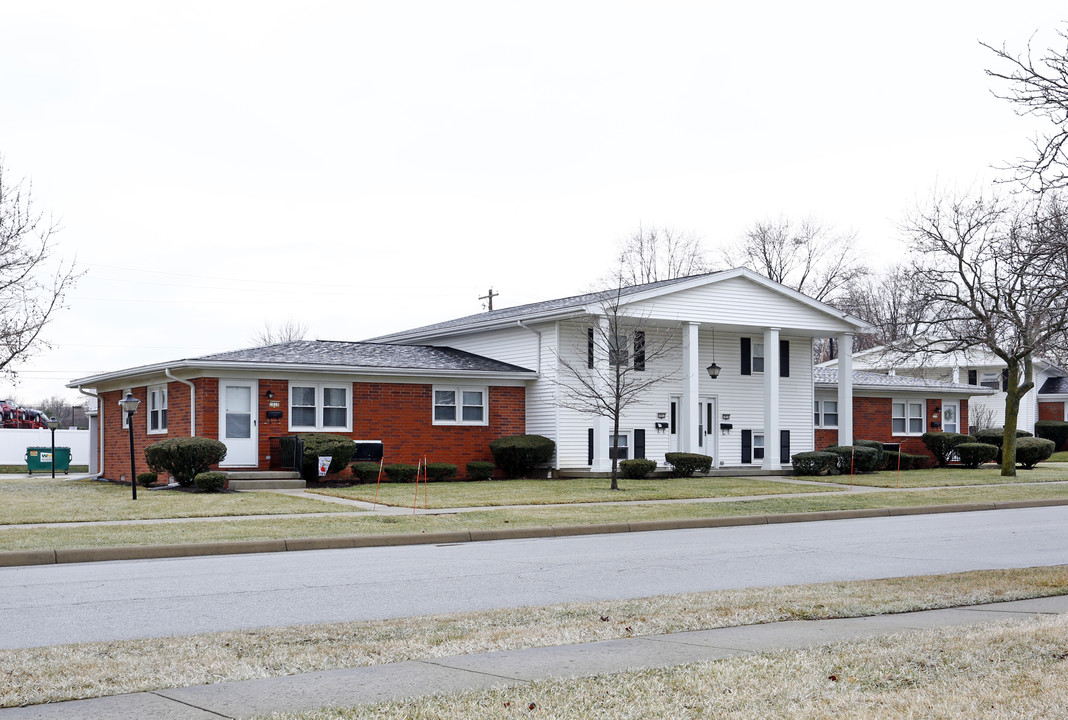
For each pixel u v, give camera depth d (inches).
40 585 456.8
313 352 1166.3
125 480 1208.8
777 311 1302.9
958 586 426.3
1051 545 624.1
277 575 490.3
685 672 263.7
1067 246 467.2
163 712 229.9
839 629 331.3
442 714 225.1
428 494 943.0
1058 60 462.3
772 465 1290.6
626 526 738.8
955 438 1535.4
